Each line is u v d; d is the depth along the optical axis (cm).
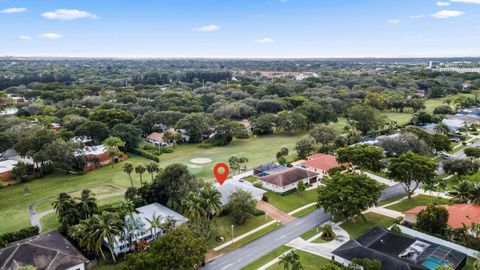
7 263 5706
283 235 7412
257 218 8181
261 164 12169
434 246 6412
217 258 6581
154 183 8569
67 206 7244
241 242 7144
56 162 11200
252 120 17475
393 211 8400
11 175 10738
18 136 13162
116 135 13950
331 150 13212
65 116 17400
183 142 15775
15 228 7731
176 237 5831
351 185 7688
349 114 17000
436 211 7050
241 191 8081
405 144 11194
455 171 10025
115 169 12025
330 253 6662
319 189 8056
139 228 6700
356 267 5706
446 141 12269
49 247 6169
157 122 16662
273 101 19875
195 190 7956
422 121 17475
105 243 6819
